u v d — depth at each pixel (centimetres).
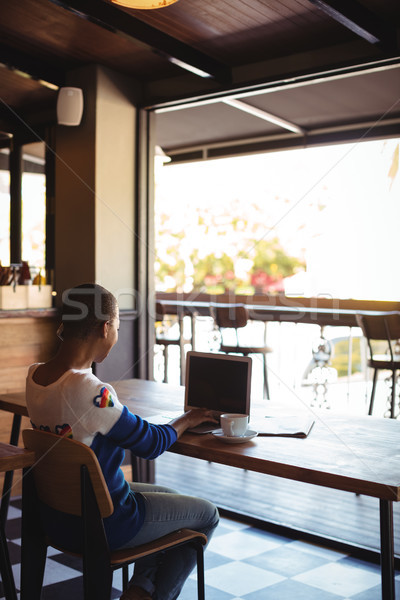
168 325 707
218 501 377
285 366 724
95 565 178
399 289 783
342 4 299
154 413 257
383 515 169
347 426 236
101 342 195
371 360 461
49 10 341
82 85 418
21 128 493
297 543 321
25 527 198
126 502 192
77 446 176
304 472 181
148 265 441
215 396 239
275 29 351
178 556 203
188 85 417
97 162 412
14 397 284
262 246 1132
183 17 341
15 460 186
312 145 695
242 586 272
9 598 200
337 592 266
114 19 334
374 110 623
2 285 407
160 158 612
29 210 485
